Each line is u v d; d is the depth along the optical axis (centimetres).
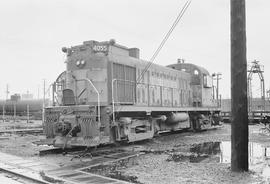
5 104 4534
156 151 1206
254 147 1309
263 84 3647
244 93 815
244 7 823
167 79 1758
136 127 1394
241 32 818
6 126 2753
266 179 723
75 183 691
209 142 1503
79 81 1277
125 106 1261
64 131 1134
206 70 2231
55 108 1205
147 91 1535
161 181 717
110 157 1064
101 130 1159
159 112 1628
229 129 2384
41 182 712
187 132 2077
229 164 917
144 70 1512
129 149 1262
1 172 852
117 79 1302
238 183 689
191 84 2102
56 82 1330
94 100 1238
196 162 959
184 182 705
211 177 750
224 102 4606
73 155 1110
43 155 1122
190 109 1909
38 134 1988
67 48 1337
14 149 1290
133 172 820
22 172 811
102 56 1252
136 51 1528
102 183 692
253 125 2825
